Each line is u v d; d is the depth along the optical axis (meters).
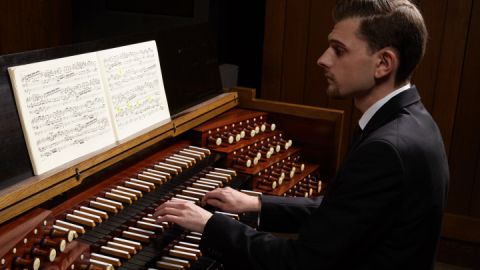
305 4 2.89
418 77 2.80
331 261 1.14
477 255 2.89
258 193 1.95
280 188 2.20
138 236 1.55
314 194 2.37
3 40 2.89
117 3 3.35
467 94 2.75
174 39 2.13
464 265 2.92
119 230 1.56
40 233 1.31
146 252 1.54
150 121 1.88
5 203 1.29
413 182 1.12
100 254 1.45
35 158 1.42
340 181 1.15
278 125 2.55
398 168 1.10
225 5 3.36
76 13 3.40
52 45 3.23
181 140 2.15
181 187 1.87
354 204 1.12
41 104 1.44
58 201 1.56
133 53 1.82
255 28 3.36
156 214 1.40
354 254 1.15
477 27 2.68
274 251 1.20
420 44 1.19
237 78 3.20
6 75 1.37
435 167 1.16
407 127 1.16
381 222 1.13
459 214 2.88
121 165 1.81
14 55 1.39
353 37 1.20
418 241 1.17
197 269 1.61
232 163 2.16
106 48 1.74
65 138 1.51
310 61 2.95
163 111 1.95
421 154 1.14
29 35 3.05
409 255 1.17
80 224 1.47
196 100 2.28
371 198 1.11
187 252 1.60
